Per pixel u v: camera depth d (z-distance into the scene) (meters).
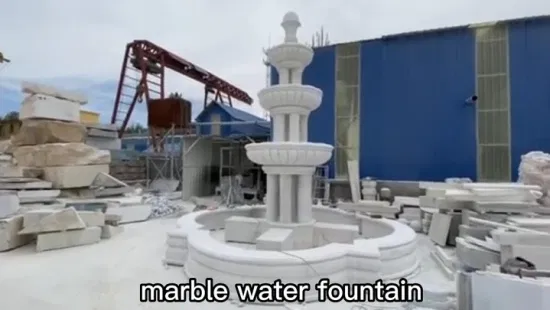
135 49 18.64
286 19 5.45
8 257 5.22
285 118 5.47
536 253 3.60
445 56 10.17
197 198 13.50
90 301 3.54
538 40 9.40
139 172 15.70
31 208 7.05
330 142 11.34
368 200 9.85
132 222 8.53
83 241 6.07
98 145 13.66
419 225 7.53
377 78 10.88
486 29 9.84
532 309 2.38
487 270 3.48
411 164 10.39
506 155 9.53
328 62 11.48
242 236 5.61
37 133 9.43
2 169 8.97
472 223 5.35
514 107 9.52
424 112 10.33
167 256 4.84
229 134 14.22
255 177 15.01
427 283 4.12
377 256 3.90
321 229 5.28
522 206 5.53
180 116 16.62
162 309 3.35
